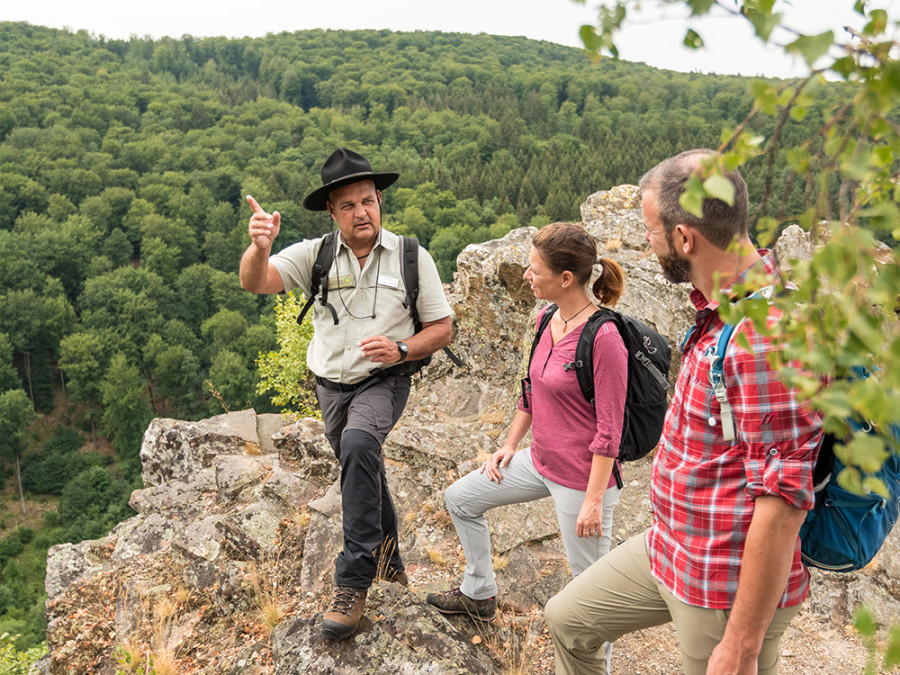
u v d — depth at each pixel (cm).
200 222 10769
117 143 12825
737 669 160
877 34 71
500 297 619
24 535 5484
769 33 74
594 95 19075
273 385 1178
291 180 12369
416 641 290
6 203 10094
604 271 283
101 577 450
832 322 83
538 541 405
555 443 274
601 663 229
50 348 7688
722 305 98
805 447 147
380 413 285
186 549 459
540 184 12062
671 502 179
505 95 19550
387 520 333
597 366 256
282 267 293
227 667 327
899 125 73
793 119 81
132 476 6259
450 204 11375
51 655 400
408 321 302
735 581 168
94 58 19538
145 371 7450
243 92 19062
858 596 346
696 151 172
